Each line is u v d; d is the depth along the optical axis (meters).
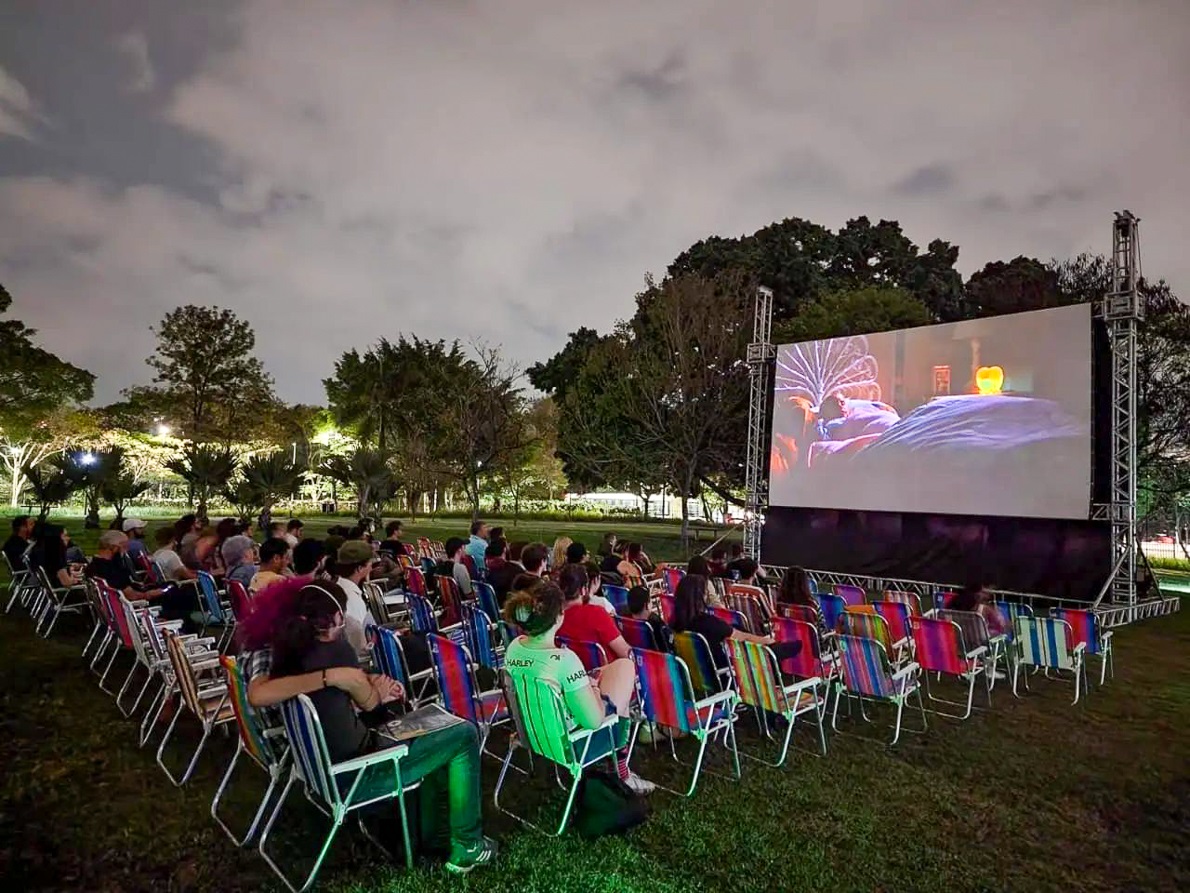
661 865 3.07
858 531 12.98
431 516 36.12
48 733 4.39
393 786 2.86
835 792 3.94
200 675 4.83
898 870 3.14
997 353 11.12
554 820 3.46
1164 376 16.11
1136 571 11.38
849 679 4.81
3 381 23.64
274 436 33.50
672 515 43.38
